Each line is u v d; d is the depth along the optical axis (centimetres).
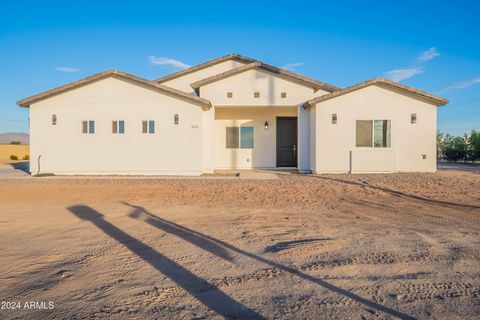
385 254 448
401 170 1537
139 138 1498
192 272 392
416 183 1191
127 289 346
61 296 331
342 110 1540
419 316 289
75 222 644
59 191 1040
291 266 409
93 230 584
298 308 304
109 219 668
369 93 1536
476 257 434
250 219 666
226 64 1917
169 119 1496
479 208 777
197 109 1497
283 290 343
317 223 632
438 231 570
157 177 1429
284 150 1867
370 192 1008
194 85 1589
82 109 1504
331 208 781
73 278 376
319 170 1547
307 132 1617
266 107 1717
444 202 852
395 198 912
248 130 1852
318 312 296
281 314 293
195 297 328
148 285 356
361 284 355
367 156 1534
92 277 378
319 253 454
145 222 642
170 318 288
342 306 307
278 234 554
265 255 450
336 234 550
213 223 633
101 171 1503
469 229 584
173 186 1141
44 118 1508
